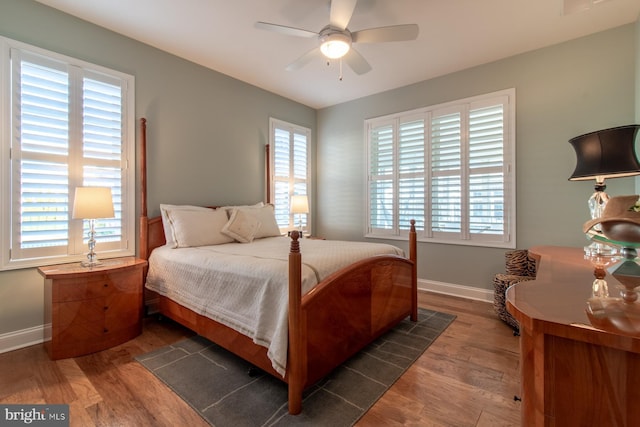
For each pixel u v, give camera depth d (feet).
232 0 7.92
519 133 10.70
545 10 8.22
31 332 7.94
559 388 2.61
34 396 5.84
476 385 6.18
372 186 14.66
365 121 14.87
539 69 10.30
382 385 6.20
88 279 7.56
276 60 11.21
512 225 10.88
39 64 8.01
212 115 12.01
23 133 7.77
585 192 9.68
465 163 11.84
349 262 7.12
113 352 7.64
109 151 9.26
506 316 9.04
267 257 7.31
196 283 7.79
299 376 5.34
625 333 2.30
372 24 8.82
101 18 8.70
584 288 3.69
